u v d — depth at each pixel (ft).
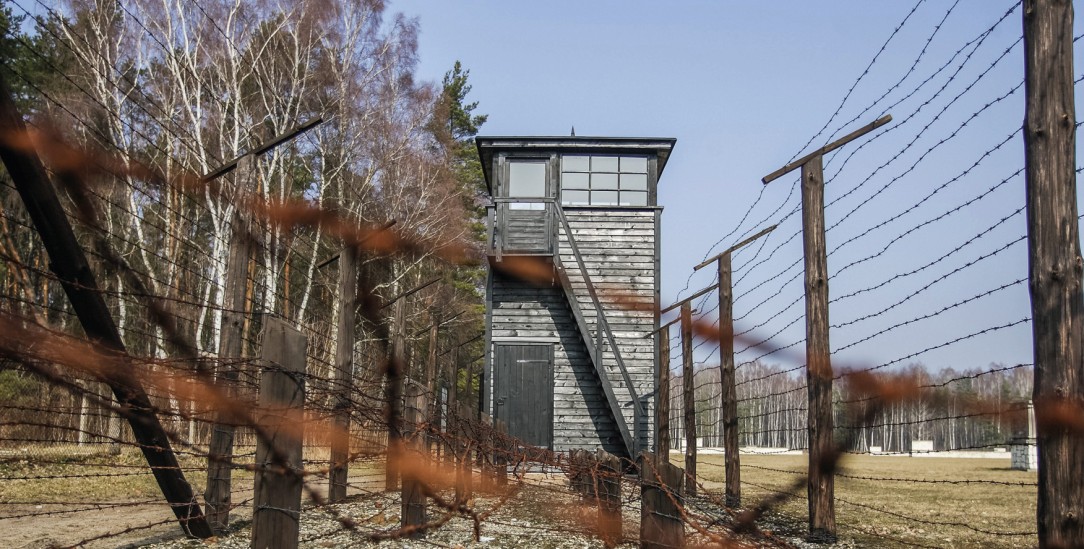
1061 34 17.79
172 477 24.26
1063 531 16.34
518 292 74.74
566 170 76.33
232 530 28.02
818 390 31.14
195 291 90.07
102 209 64.85
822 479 30.58
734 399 43.11
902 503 47.21
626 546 26.32
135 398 18.66
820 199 32.37
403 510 26.68
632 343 73.51
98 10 85.61
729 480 42.22
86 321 20.76
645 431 71.92
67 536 27.40
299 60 100.12
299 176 113.70
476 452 31.53
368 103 105.91
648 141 76.07
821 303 31.63
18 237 97.76
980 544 31.09
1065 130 17.48
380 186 108.17
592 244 75.00
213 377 20.08
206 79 98.27
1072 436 16.47
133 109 95.14
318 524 29.71
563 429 72.90
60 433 52.34
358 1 105.29
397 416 24.67
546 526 30.25
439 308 128.36
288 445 16.39
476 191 157.48
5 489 41.52
